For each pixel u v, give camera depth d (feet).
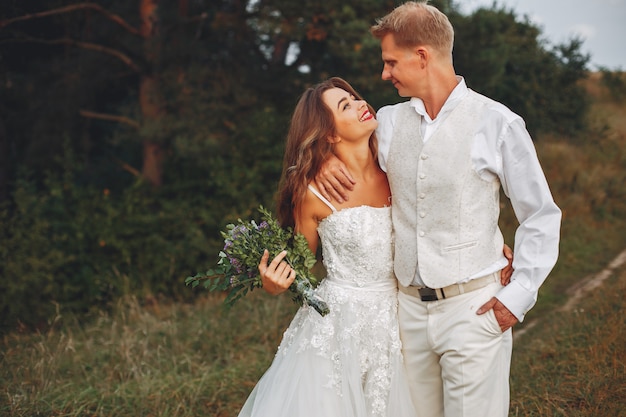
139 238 23.25
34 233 21.15
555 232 7.96
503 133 8.05
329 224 9.16
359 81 23.72
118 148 32.07
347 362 8.88
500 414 8.36
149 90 25.50
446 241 8.31
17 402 12.84
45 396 13.32
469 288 8.27
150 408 13.14
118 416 12.81
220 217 24.36
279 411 8.77
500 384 8.35
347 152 9.23
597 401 11.64
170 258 22.97
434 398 8.96
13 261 20.40
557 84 40.98
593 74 51.21
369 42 22.56
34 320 20.13
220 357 16.20
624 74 51.85
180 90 24.86
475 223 8.28
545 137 39.29
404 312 8.95
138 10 27.66
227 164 25.34
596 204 30.81
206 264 23.58
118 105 30.63
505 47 26.21
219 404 13.34
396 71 8.65
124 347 16.10
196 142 24.23
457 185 8.23
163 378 14.52
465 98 8.44
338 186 9.07
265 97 26.63
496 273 8.41
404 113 8.98
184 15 26.81
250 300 20.11
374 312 8.99
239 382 14.40
